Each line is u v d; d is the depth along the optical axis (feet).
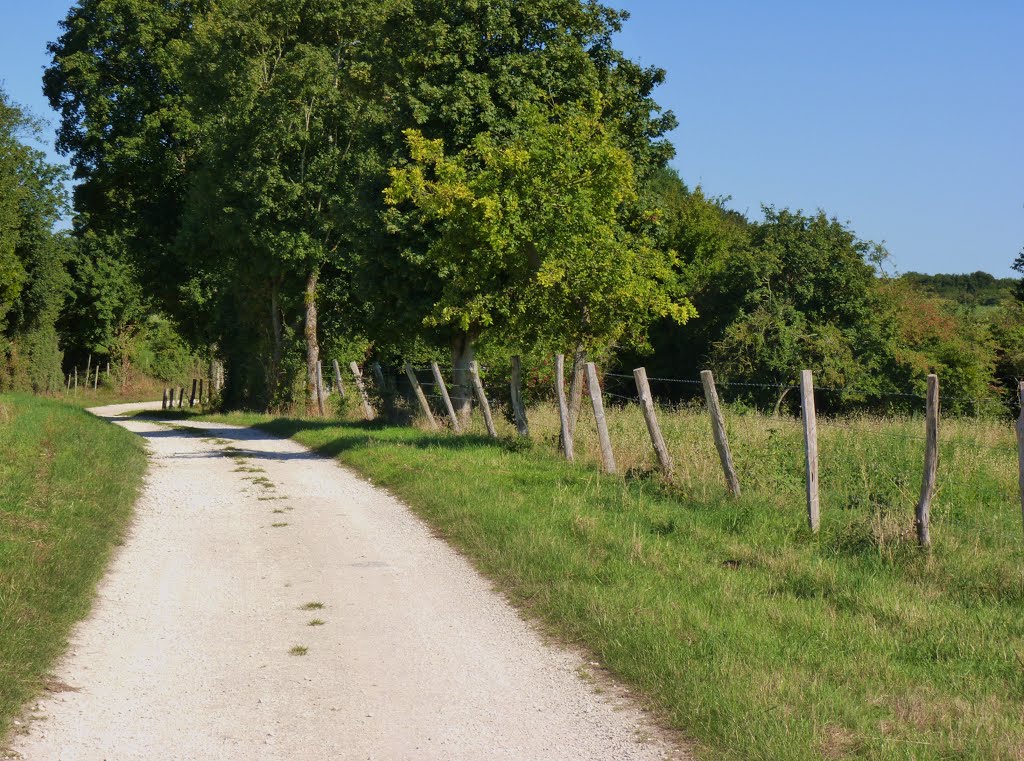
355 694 21.49
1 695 19.94
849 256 117.39
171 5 136.98
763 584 28.17
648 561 30.48
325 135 114.42
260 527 40.52
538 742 18.71
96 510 40.11
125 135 135.33
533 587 28.86
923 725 18.47
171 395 175.22
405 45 77.97
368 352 121.60
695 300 128.06
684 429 52.29
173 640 25.43
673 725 19.20
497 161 57.93
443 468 50.80
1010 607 26.25
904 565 29.96
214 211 113.09
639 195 79.10
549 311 58.75
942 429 52.44
